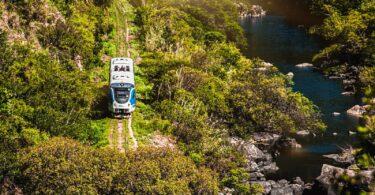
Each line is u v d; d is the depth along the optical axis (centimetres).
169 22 8806
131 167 3541
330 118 6562
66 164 3472
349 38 9181
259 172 5019
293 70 8919
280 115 6009
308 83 8088
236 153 4928
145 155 3797
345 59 9169
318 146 5791
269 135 5919
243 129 5888
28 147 3681
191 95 5641
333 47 9238
